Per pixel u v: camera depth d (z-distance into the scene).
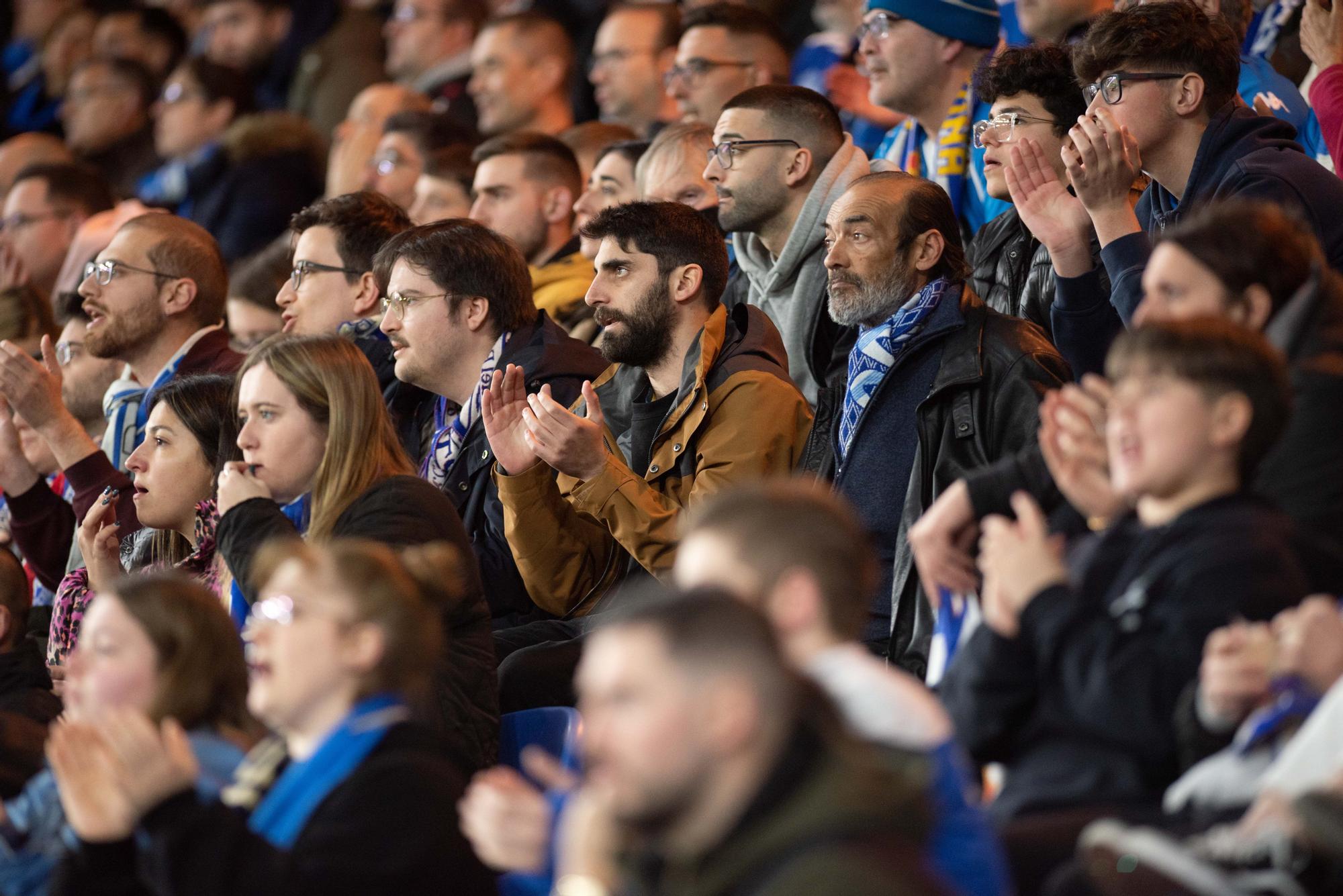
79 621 16.56
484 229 18.25
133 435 20.31
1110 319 14.48
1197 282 10.65
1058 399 10.73
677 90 24.20
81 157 35.31
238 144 30.83
